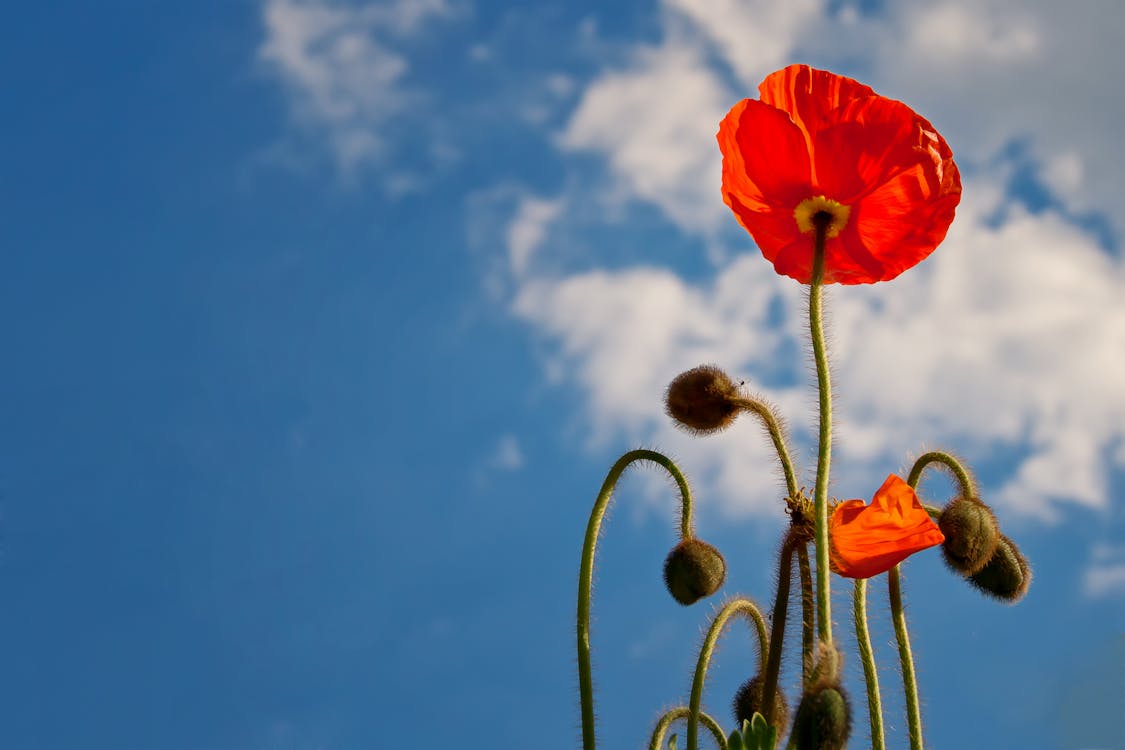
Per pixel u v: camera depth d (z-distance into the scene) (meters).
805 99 0.83
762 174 0.82
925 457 0.87
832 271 0.83
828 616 0.75
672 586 0.87
